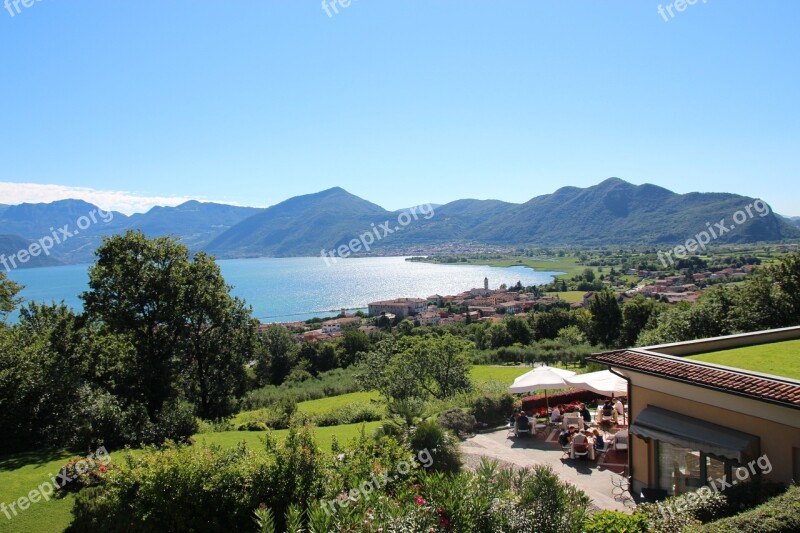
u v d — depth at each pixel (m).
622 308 65.75
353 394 41.75
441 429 13.45
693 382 10.77
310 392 42.66
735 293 35.66
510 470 8.07
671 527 8.30
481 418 19.88
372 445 11.50
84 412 17.75
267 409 26.39
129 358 27.23
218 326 30.69
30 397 17.59
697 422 11.09
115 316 25.62
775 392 9.39
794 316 29.08
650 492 11.91
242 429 21.22
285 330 69.31
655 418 11.78
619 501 12.22
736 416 10.35
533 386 17.59
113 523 9.49
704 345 14.80
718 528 7.07
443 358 31.44
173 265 27.56
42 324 29.52
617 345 61.34
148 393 27.03
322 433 18.66
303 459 9.94
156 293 26.27
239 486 9.67
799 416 9.14
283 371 66.19
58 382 18.23
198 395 32.06
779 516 6.98
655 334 39.22
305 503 9.50
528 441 17.44
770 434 9.68
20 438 17.22
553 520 7.07
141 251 26.75
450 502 7.02
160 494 9.34
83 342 28.11
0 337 20.19
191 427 19.50
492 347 69.38
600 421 18.94
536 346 57.81
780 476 9.48
